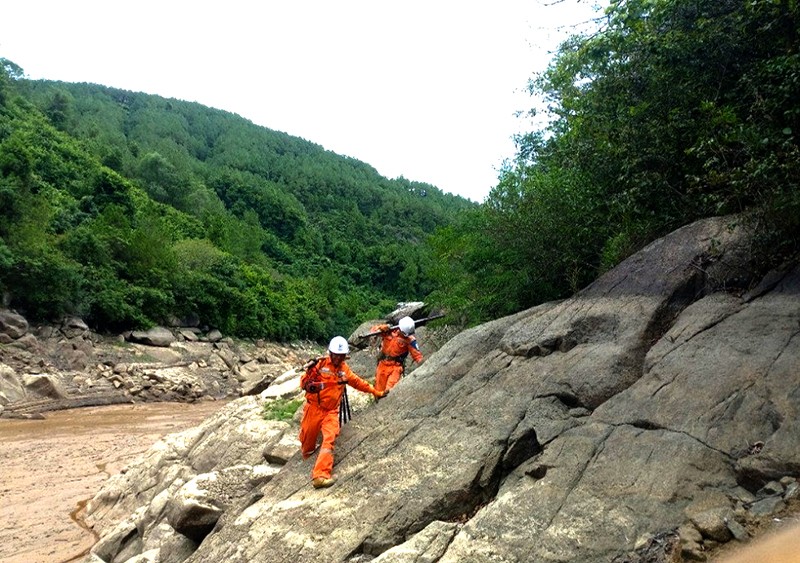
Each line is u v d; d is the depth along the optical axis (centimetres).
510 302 991
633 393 539
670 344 579
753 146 629
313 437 663
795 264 595
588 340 649
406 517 511
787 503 405
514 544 437
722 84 758
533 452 548
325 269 8631
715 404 490
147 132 12356
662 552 402
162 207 6962
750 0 677
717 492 432
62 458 1616
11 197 3525
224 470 766
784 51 690
